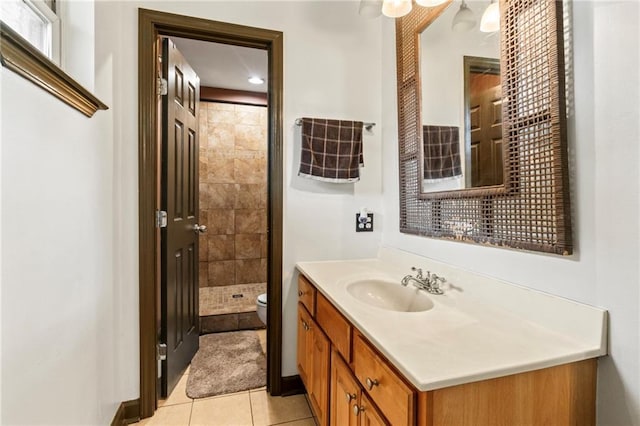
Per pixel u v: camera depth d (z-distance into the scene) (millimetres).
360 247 1944
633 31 753
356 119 1918
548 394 785
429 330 928
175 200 1876
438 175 1450
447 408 705
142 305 1605
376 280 1524
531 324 971
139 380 1605
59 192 996
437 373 703
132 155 1578
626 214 771
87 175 1212
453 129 1354
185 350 2070
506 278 1098
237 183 3574
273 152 1785
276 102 1771
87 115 1193
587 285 854
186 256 2092
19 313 798
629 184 765
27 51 770
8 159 754
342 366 1150
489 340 866
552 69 905
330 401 1276
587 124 850
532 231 983
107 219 1425
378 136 1965
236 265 3607
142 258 1600
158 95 1688
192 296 2215
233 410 1690
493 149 1143
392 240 1870
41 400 897
